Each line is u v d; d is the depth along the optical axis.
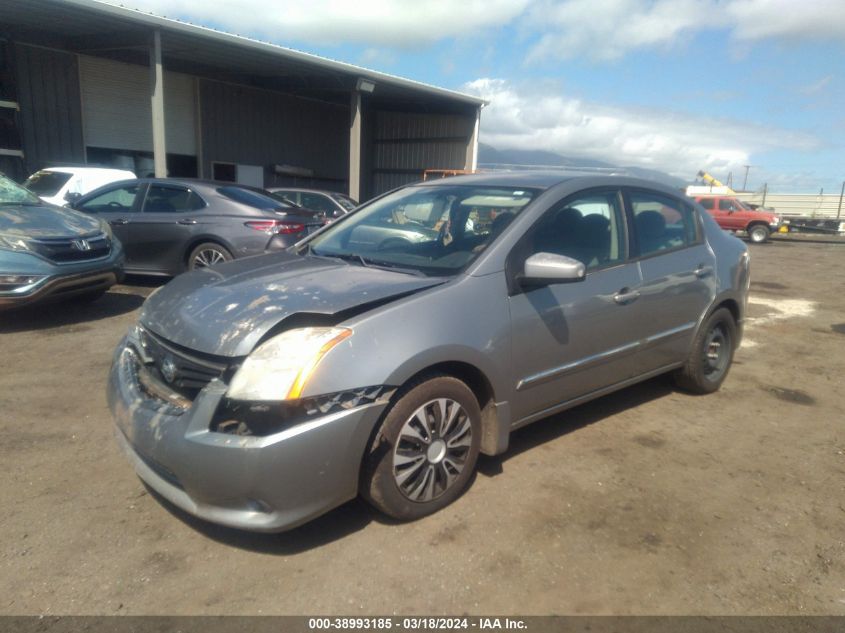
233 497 2.54
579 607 2.47
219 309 2.88
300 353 2.60
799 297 10.86
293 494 2.57
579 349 3.65
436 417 2.98
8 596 2.45
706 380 4.83
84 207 8.85
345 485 2.71
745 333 7.57
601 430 4.20
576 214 3.76
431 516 3.07
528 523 3.04
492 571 2.68
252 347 2.63
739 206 27.58
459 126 24.92
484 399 3.29
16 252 6.04
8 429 3.92
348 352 2.66
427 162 26.27
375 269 3.42
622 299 3.84
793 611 2.49
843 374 5.82
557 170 4.43
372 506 2.97
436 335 2.91
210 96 21.27
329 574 2.63
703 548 2.89
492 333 3.15
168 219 8.23
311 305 2.81
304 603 2.46
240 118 22.44
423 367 2.86
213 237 8.05
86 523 2.95
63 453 3.63
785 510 3.25
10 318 6.72
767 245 25.48
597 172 4.21
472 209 3.73
